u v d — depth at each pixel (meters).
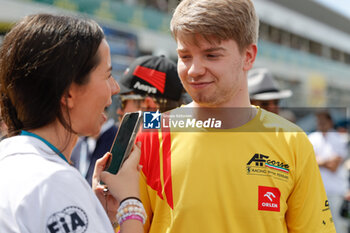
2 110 0.93
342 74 21.02
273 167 1.09
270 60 15.59
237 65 1.07
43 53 0.84
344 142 3.50
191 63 1.06
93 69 0.90
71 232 0.77
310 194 1.13
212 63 1.04
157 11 9.69
